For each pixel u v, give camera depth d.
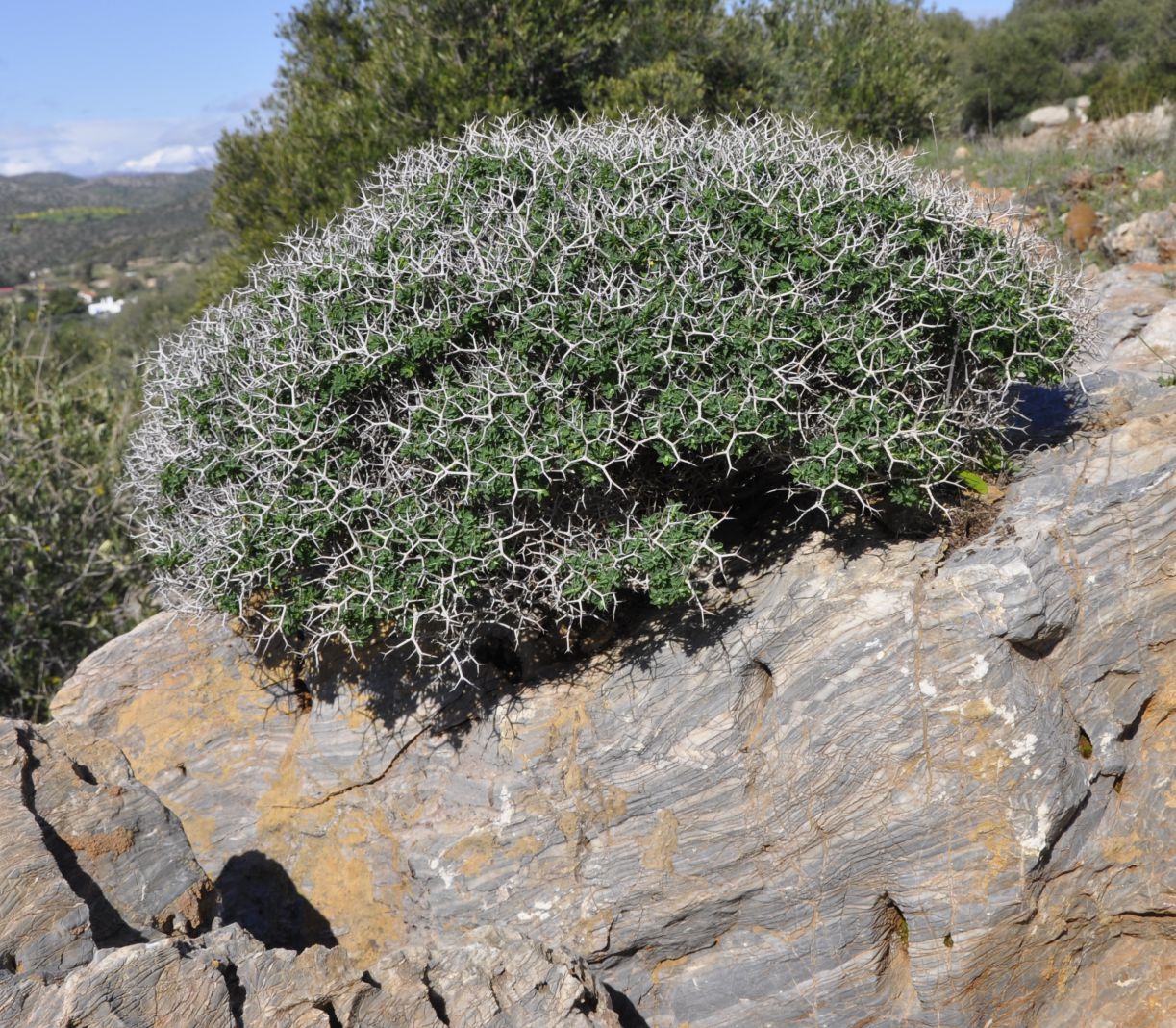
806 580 4.32
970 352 4.39
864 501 4.14
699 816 4.28
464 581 4.02
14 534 8.13
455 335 4.23
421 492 4.14
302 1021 3.16
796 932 4.24
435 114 10.69
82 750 4.16
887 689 4.00
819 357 4.21
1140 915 4.11
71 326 13.97
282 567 4.26
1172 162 9.24
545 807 4.50
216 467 4.44
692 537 4.13
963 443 4.52
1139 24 19.70
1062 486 4.31
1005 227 4.77
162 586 5.07
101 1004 2.92
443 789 4.71
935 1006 4.12
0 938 3.13
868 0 12.30
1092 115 14.41
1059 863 4.02
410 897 4.68
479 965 3.62
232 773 5.21
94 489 8.41
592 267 4.38
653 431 4.05
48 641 8.23
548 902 4.45
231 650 5.46
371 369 4.18
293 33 13.73
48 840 3.65
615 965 4.47
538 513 4.31
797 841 4.16
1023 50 18.77
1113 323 6.03
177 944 3.17
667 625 4.56
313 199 11.34
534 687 4.71
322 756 5.02
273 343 4.51
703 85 10.59
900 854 4.04
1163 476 4.05
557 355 4.18
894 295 4.16
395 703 4.95
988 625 3.91
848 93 11.72
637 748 4.37
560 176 4.70
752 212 4.32
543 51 10.50
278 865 4.98
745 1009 4.36
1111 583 4.02
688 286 4.13
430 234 4.56
